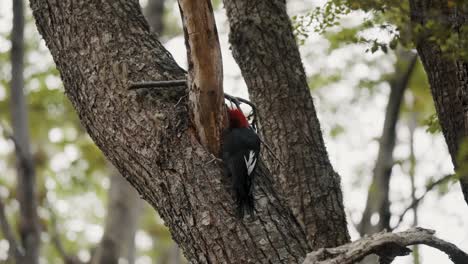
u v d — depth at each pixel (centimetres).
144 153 888
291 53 1192
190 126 891
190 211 855
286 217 870
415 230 855
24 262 1911
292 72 1179
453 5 866
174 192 866
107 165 2538
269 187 907
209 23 852
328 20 1190
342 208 1132
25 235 1947
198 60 859
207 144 893
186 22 852
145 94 902
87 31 943
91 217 2859
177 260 2611
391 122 1903
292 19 1312
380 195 1822
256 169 914
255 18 1196
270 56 1180
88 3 955
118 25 948
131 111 899
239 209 849
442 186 1806
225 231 840
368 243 823
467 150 836
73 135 2564
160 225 2992
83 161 2548
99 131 923
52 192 2641
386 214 1794
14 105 1995
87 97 928
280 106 1162
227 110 987
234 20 1209
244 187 862
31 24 2344
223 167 880
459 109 932
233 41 1209
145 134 888
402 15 993
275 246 835
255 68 1183
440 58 944
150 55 935
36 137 2530
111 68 921
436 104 962
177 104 895
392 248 831
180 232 864
